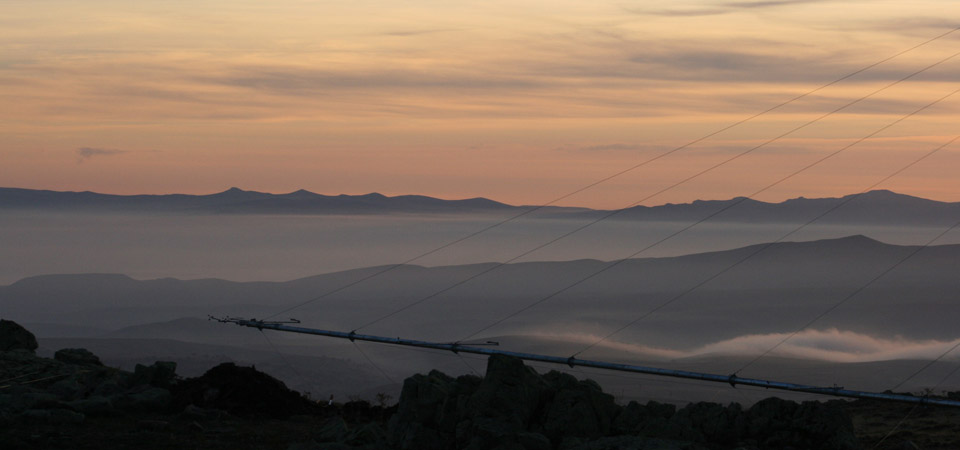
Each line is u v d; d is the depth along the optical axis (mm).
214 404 60406
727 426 43281
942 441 58312
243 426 56344
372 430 48406
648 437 42094
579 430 43312
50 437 50969
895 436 61750
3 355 73062
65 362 73312
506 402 43125
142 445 50125
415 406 45312
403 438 45125
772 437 42656
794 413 43531
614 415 44656
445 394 45406
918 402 63062
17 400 56938
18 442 48781
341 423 50938
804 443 42312
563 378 46312
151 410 59812
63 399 61312
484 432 41375
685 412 44375
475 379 46344
